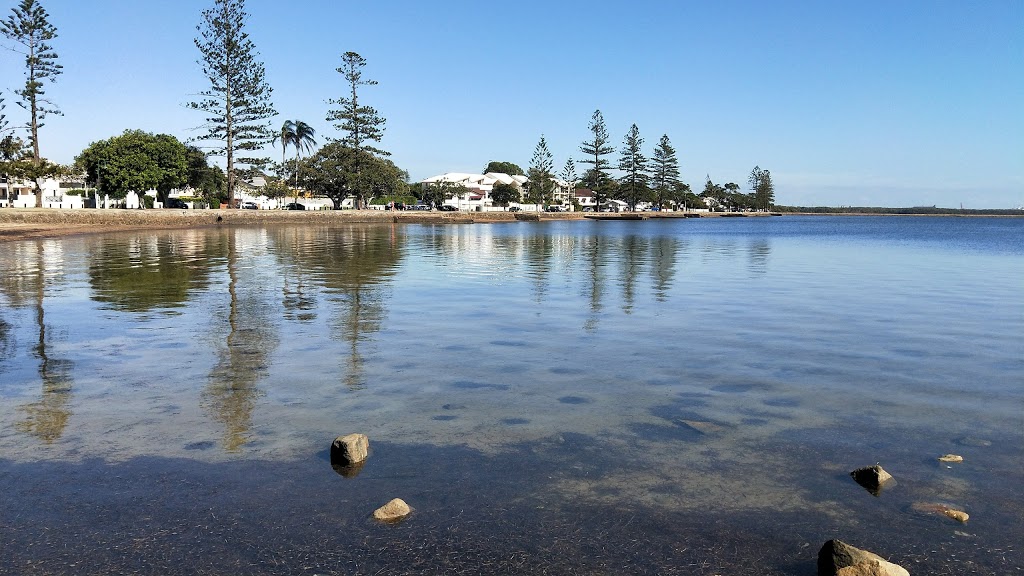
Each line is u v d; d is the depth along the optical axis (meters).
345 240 31.81
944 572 2.80
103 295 11.04
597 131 104.56
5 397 5.20
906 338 7.71
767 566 2.85
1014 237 44.84
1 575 2.76
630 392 5.39
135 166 67.31
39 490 3.54
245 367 6.16
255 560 2.88
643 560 2.90
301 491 3.54
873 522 3.22
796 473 3.78
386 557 2.91
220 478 3.69
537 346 7.16
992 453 4.07
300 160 89.62
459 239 34.47
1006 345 7.33
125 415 4.75
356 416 4.75
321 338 7.54
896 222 115.44
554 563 2.87
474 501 3.43
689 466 3.88
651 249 26.00
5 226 34.97
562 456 4.03
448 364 6.31
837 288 12.77
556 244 29.77
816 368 6.23
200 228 47.84
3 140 50.09
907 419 4.71
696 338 7.63
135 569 2.81
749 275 15.30
